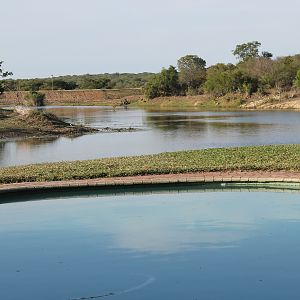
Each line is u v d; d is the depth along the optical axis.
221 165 20.97
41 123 49.28
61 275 10.99
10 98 133.00
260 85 101.06
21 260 11.98
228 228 14.08
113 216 15.62
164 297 9.78
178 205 16.75
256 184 18.81
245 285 10.21
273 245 12.57
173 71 125.06
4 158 30.78
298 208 16.02
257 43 154.38
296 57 109.31
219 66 125.50
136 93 138.38
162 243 12.91
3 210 16.61
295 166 20.22
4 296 10.01
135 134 45.62
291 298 9.59
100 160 24.47
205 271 10.99
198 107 98.56
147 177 19.52
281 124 52.34
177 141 38.91
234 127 50.00
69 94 140.62
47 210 16.53
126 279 10.72
